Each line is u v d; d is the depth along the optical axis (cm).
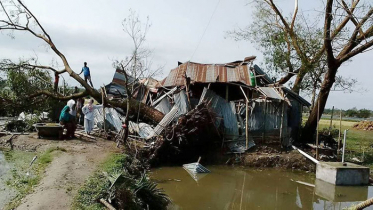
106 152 1368
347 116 6094
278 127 1736
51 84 1972
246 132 1683
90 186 892
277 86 1936
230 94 2081
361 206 858
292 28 2100
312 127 1928
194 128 1589
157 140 1554
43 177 966
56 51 1867
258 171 1555
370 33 1689
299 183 1373
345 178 1327
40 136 1555
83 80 1834
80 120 2031
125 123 1513
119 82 2289
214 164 1638
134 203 825
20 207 733
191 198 1126
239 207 1061
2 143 1502
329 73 1823
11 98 1858
